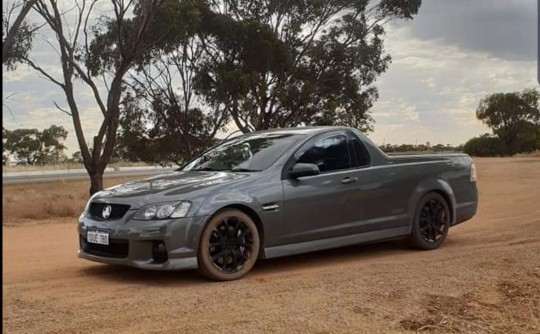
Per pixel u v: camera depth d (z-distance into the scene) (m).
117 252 6.37
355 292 5.71
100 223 6.46
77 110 19.20
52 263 7.68
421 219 8.26
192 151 25.84
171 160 25.84
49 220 14.18
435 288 5.86
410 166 8.17
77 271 7.05
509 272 6.46
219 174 7.02
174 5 20.31
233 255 6.44
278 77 26.67
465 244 8.80
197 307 5.30
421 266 6.84
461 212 8.75
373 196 7.70
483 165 36.09
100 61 20.94
